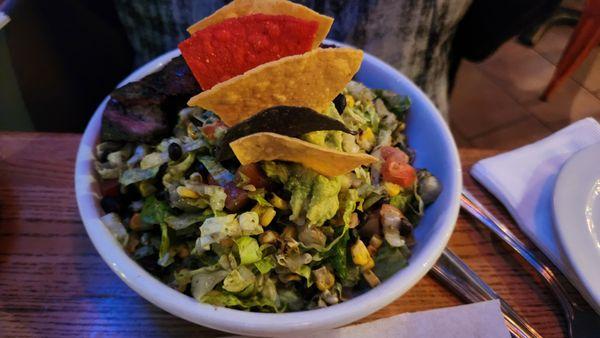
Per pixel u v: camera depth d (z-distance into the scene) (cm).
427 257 21
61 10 40
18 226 26
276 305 21
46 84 40
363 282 23
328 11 38
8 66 37
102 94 47
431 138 27
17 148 29
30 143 29
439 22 40
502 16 42
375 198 24
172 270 23
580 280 23
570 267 24
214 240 21
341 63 21
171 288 20
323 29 22
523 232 27
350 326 22
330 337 22
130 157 25
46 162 28
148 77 26
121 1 41
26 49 37
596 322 23
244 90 20
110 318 23
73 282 24
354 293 23
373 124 27
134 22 42
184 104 25
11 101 39
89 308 23
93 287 24
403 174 25
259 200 22
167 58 28
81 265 24
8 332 22
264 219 22
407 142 28
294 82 20
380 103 28
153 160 24
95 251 25
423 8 38
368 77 30
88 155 24
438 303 24
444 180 25
